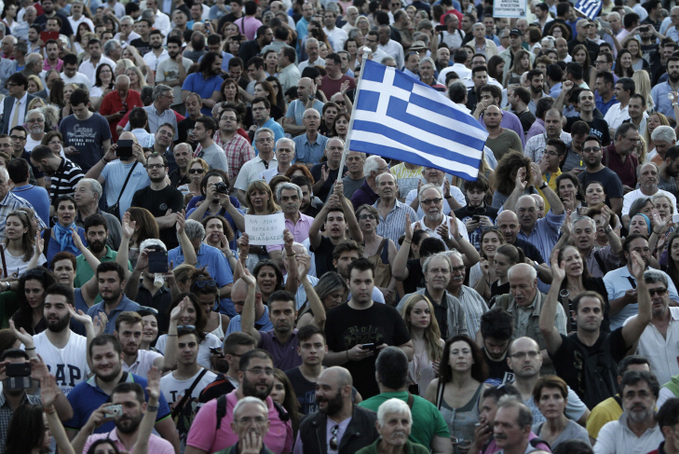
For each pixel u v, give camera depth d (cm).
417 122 2761
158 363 2227
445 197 3219
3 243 3002
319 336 2164
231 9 5694
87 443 1908
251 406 1778
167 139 3759
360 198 3259
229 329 2484
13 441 1912
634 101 4134
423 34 5416
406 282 2733
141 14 6003
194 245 2828
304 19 5731
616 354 2300
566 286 2603
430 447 2008
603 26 5616
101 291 2480
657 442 1923
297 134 4216
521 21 5522
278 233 2628
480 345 2373
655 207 3123
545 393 1955
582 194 3284
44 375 1959
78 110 3941
